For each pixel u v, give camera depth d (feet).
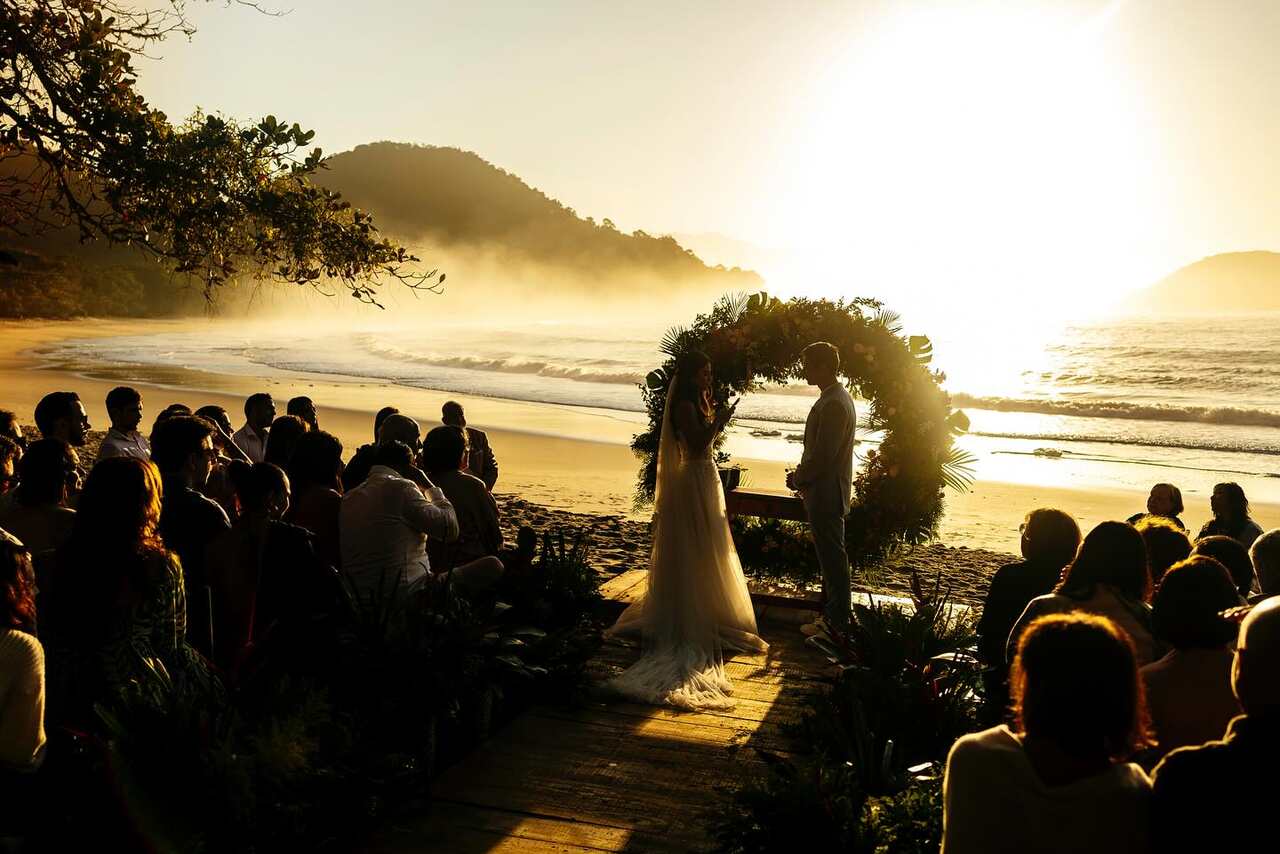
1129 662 6.53
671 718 17.70
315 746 11.34
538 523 40.81
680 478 21.83
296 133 25.00
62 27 23.45
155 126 23.43
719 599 21.85
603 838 12.89
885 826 10.84
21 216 23.57
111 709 10.75
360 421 78.33
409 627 14.65
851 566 25.46
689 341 26.27
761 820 11.34
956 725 14.23
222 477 19.99
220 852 10.36
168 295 350.84
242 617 14.21
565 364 145.18
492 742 16.22
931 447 24.82
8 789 9.33
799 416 94.38
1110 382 143.95
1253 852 6.23
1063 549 14.85
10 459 16.15
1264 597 13.20
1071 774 6.57
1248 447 78.59
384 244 25.76
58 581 10.98
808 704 16.61
